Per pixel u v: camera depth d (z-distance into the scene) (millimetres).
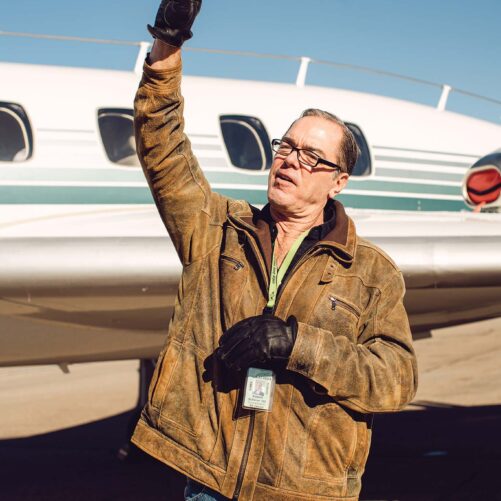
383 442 7922
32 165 5441
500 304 5805
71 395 11227
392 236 5547
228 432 2143
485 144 7887
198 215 2318
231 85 6805
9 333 5188
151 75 2217
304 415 2123
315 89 7359
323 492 2107
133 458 7172
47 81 5859
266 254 2227
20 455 7547
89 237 4938
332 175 2299
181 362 2221
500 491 6055
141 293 4895
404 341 2182
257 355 1971
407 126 7543
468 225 5980
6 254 4746
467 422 8984
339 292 2186
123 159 5809
